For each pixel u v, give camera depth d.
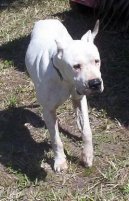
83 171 2.52
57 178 2.49
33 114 3.03
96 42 3.75
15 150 2.74
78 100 2.44
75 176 2.49
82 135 2.49
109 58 3.53
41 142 2.78
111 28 3.90
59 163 2.53
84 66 2.12
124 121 2.88
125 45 3.67
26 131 2.89
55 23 2.70
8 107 3.11
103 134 2.77
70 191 2.40
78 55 2.12
